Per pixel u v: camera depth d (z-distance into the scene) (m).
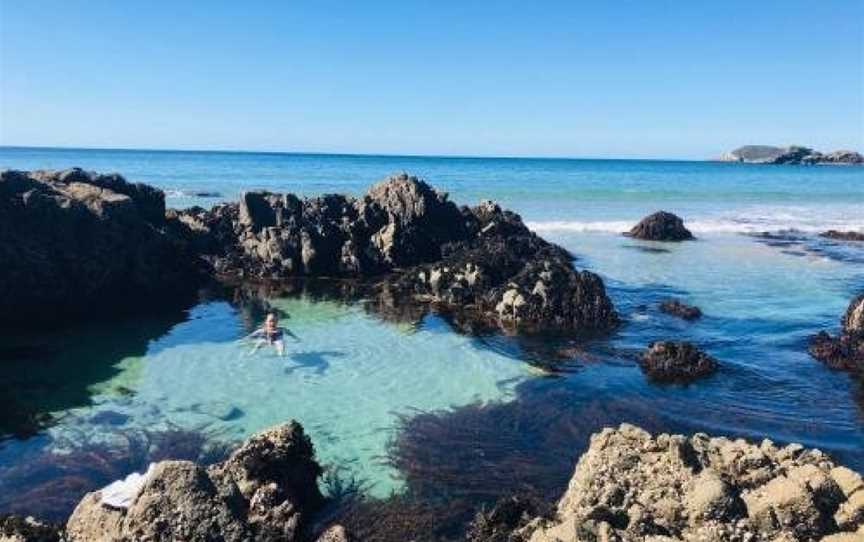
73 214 26.12
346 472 14.52
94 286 26.16
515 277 26.72
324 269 32.25
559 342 23.06
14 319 24.09
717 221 57.28
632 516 10.35
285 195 34.16
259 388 18.59
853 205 75.25
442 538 12.47
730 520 10.20
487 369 20.42
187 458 14.90
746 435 16.64
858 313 22.75
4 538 10.20
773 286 32.19
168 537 10.34
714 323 25.78
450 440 15.99
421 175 117.94
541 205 65.81
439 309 26.95
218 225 34.34
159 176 101.12
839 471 10.95
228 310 26.31
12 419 16.55
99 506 11.16
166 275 29.03
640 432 12.34
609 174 134.88
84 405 17.39
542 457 15.36
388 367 20.38
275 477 12.84
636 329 24.77
